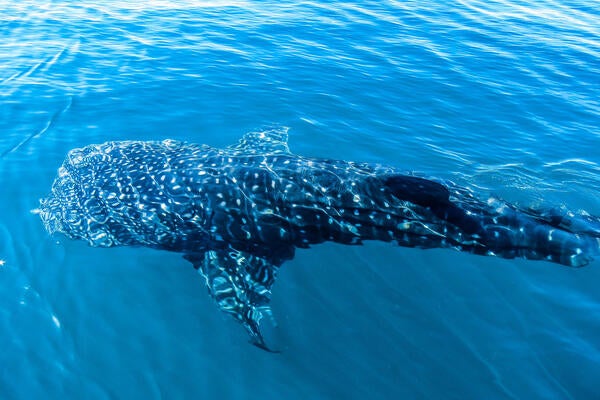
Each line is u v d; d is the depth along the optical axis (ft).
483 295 19.85
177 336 18.42
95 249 21.77
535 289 19.95
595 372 16.65
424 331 18.47
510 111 34.91
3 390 16.42
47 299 19.56
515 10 58.90
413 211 20.86
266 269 20.93
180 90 35.50
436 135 31.50
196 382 16.90
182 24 49.60
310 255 21.75
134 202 22.00
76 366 17.28
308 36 47.65
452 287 20.24
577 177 27.35
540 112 34.94
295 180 21.36
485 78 39.96
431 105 35.24
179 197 21.59
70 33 45.88
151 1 57.41
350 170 22.08
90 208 22.34
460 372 16.98
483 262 21.24
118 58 40.81
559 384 16.43
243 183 21.44
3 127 30.14
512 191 25.45
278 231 21.52
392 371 17.07
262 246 21.81
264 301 19.38
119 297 19.81
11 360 17.31
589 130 32.83
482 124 33.12
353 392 16.46
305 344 18.03
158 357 17.66
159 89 35.55
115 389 16.63
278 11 55.11
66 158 25.90
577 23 54.49
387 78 39.06
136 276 20.71
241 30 48.47
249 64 40.47
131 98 34.12
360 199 21.06
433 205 20.68
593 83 39.65
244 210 21.33
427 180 19.90
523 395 16.17
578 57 44.75
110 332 18.47
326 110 33.65
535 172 27.73
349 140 30.22
